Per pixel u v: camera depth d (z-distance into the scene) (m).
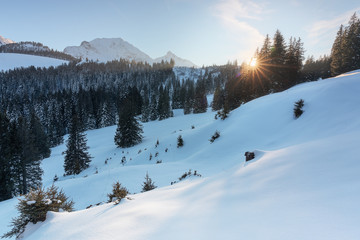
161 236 2.89
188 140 27.23
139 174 15.33
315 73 50.38
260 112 21.95
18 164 22.72
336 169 3.54
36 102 76.31
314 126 12.76
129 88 96.50
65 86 127.44
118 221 4.01
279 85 39.62
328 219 2.06
